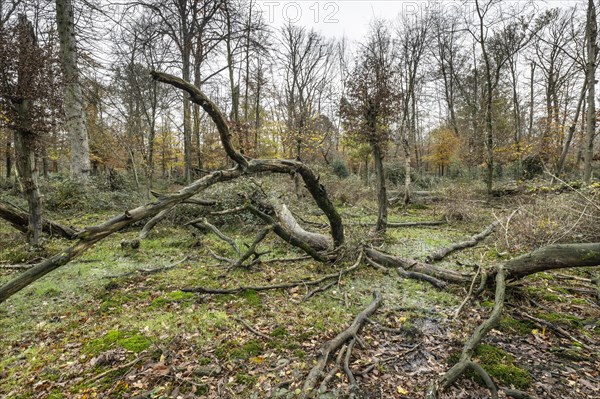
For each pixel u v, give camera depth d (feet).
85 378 8.26
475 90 69.36
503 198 36.63
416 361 9.07
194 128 53.88
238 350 9.42
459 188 39.83
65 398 7.52
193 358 9.05
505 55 52.29
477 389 7.92
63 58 30.99
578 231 18.02
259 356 9.20
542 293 13.33
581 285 14.17
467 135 65.51
